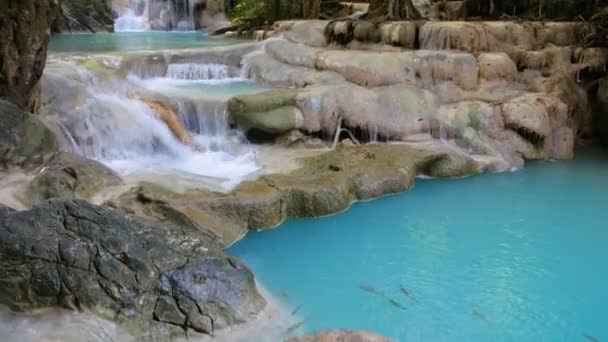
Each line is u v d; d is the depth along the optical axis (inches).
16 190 223.8
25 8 255.8
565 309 200.5
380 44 436.5
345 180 289.4
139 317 164.4
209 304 173.5
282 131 339.9
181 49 428.1
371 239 254.7
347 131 353.7
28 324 155.6
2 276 161.9
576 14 488.7
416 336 183.0
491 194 309.4
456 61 380.2
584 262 235.3
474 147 351.9
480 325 190.1
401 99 358.3
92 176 246.5
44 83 296.8
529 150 366.3
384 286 215.0
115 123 304.3
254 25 590.9
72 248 168.9
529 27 426.9
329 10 623.8
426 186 319.6
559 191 313.7
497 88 386.0
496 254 242.2
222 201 250.1
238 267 187.8
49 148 257.6
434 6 569.6
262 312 184.7
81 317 159.9
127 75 381.7
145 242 179.6
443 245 250.1
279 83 398.9
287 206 270.2
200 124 337.4
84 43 503.8
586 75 411.8
